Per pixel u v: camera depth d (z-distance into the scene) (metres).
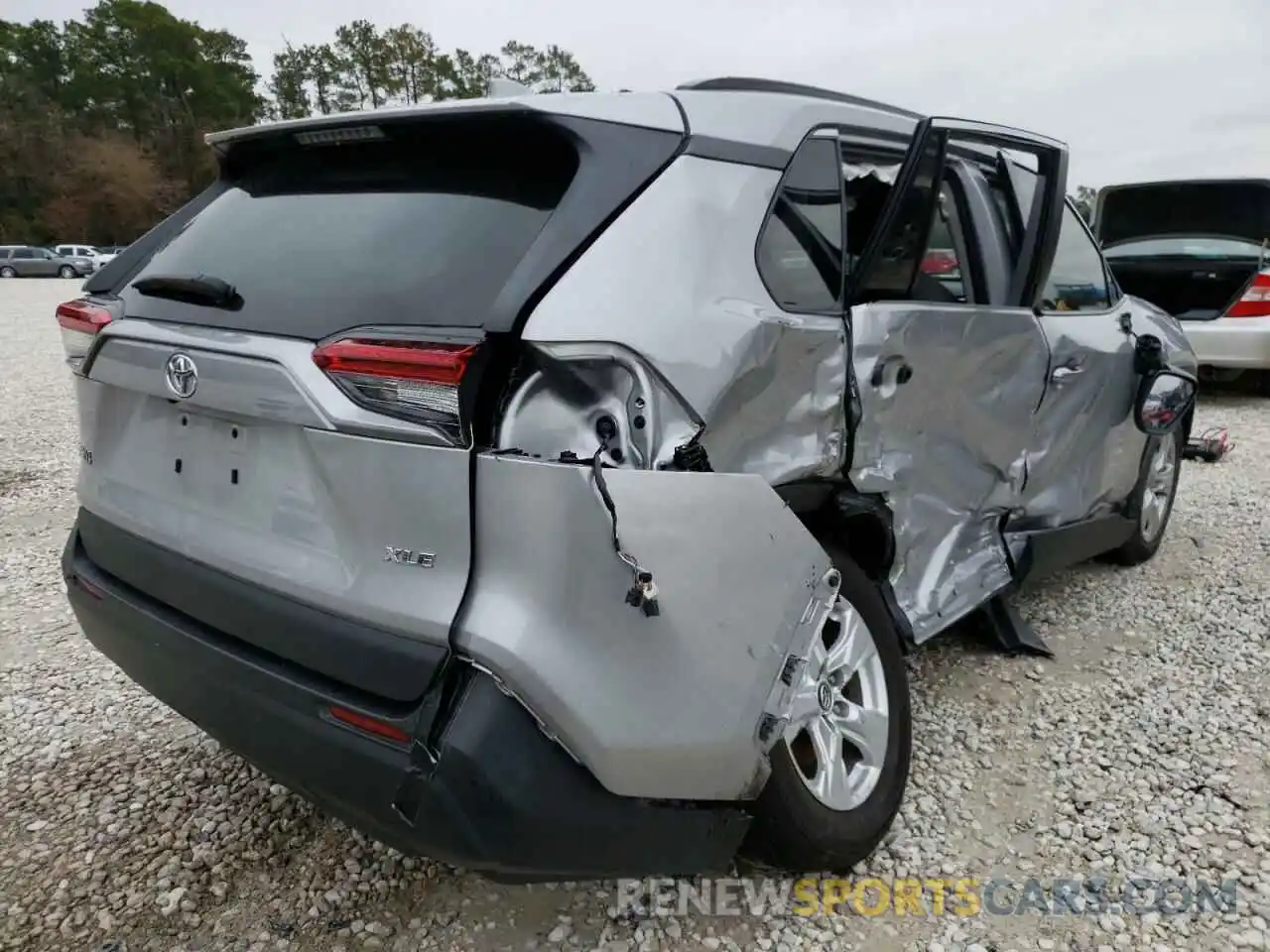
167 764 2.86
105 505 2.33
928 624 2.72
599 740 1.67
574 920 2.19
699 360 1.85
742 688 1.83
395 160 2.10
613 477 1.66
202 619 2.03
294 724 1.79
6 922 2.20
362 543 1.74
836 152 2.41
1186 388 3.79
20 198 61.41
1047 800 2.62
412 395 1.66
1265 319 8.05
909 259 2.44
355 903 2.25
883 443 2.48
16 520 5.27
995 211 3.12
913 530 2.71
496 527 1.64
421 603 1.68
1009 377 2.99
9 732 3.03
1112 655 3.49
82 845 2.47
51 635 3.76
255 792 2.70
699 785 1.80
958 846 2.44
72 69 77.50
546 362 1.69
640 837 1.78
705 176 2.02
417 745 1.64
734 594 1.82
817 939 2.13
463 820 1.61
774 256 2.14
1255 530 4.88
